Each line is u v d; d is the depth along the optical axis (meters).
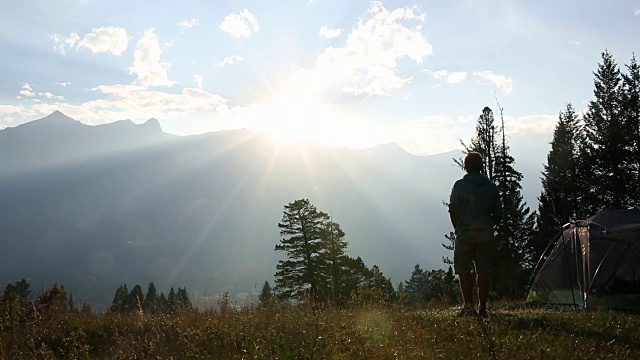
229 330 7.29
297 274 40.34
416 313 9.18
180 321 8.17
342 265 36.12
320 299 10.84
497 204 8.49
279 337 5.70
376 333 6.41
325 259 39.88
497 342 6.03
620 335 7.04
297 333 6.92
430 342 6.25
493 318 8.07
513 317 8.25
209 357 6.08
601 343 6.37
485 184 8.50
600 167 50.47
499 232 43.97
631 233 11.79
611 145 49.09
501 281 32.50
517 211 46.91
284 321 7.79
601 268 11.83
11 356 6.72
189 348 6.48
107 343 7.75
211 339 6.97
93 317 9.41
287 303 9.83
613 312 9.67
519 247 46.75
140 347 6.46
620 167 48.94
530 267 44.16
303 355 5.64
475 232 8.35
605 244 12.07
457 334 6.77
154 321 8.55
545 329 7.42
